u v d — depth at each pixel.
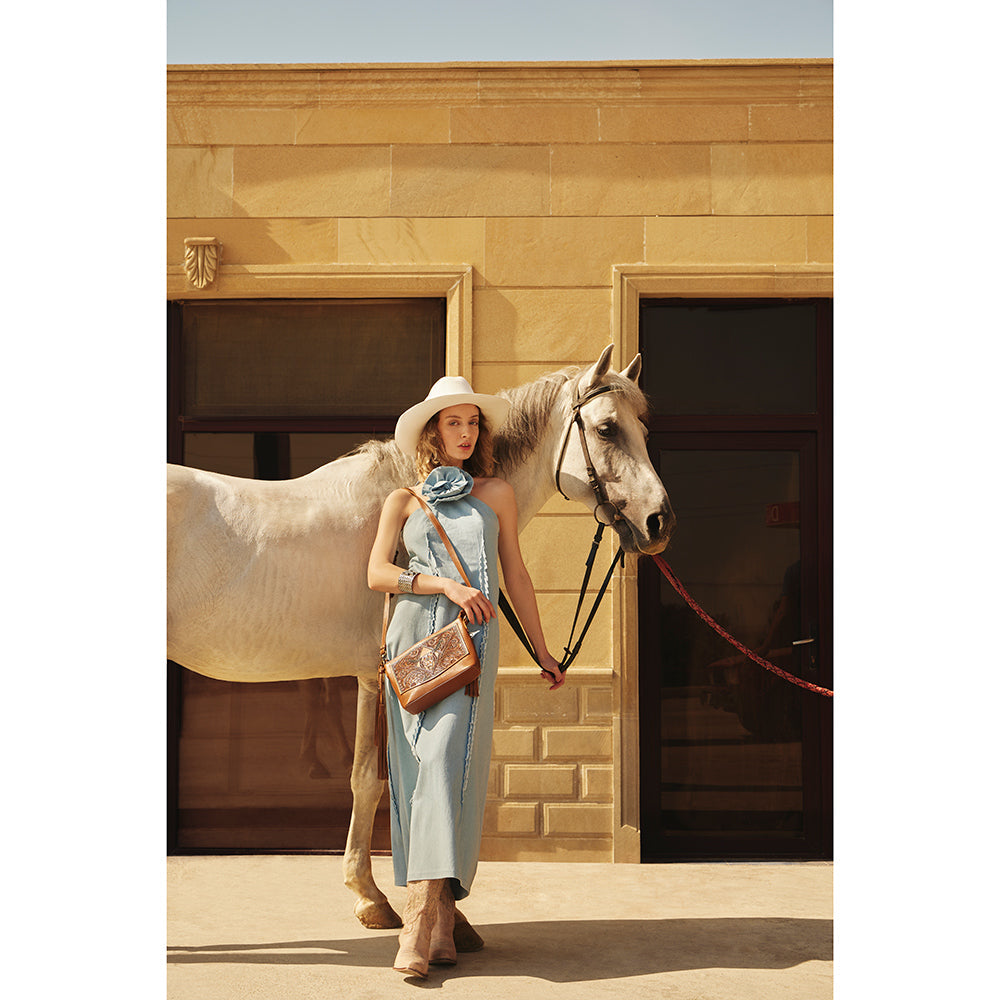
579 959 2.85
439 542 2.77
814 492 4.14
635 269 4.07
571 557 4.04
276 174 4.11
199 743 4.14
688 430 4.14
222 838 4.12
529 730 4.00
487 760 2.75
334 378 4.16
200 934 3.07
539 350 4.08
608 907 3.40
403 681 2.67
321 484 3.01
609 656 4.04
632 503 2.93
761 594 4.14
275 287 4.08
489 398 2.89
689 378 4.16
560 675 2.98
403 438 2.93
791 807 4.12
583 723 4.01
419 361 4.17
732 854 4.11
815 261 4.08
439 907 2.65
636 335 4.07
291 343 4.16
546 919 3.26
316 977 2.66
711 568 4.14
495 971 2.72
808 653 4.12
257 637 2.90
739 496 4.16
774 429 4.14
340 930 3.11
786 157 4.10
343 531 2.95
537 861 3.98
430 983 2.62
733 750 4.13
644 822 4.10
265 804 4.13
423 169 4.11
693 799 4.13
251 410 4.16
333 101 4.11
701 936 3.08
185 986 2.59
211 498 2.92
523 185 4.11
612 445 2.97
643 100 4.10
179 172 4.10
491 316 4.09
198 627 2.88
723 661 4.14
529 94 4.10
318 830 4.13
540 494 3.11
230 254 4.10
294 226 4.11
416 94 4.11
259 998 2.51
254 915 3.28
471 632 2.71
